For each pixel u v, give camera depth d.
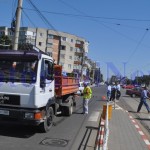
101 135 11.56
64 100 18.78
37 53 12.26
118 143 12.20
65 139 12.35
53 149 10.65
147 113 24.80
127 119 19.73
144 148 11.75
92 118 19.03
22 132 13.16
